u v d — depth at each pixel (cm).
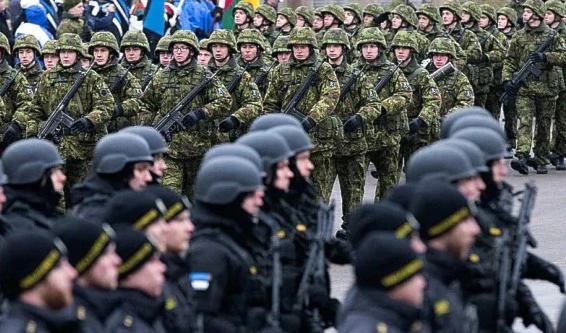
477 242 2006
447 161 1992
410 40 4122
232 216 1908
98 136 3716
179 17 5769
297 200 2234
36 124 3756
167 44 4053
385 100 3891
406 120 3981
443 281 1722
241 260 1878
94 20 5225
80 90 3719
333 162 3819
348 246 2223
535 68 5138
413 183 1941
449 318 1709
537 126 5203
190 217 1922
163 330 1655
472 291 1928
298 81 3722
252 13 5394
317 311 2052
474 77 5397
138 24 5434
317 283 2069
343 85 3791
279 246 2000
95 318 1540
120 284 1594
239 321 1870
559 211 4216
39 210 2217
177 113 3681
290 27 5453
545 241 3709
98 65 3934
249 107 3734
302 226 2123
